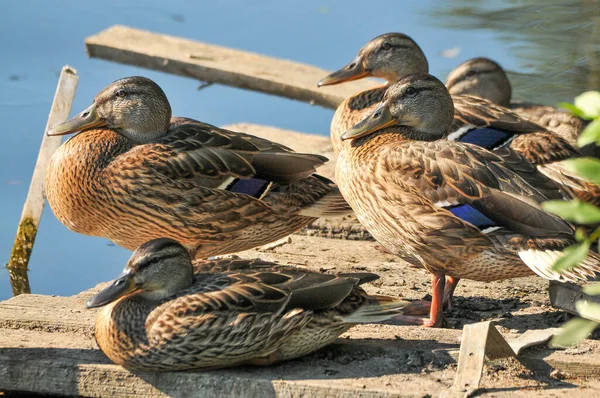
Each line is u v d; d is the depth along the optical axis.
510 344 9.23
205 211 11.26
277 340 8.94
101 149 11.30
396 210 10.34
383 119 11.39
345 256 12.44
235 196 11.30
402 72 14.72
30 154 15.62
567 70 19.25
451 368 9.10
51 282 12.75
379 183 10.45
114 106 11.55
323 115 18.91
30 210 13.19
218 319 8.73
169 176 11.14
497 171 10.16
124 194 11.16
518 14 21.09
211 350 8.80
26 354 9.24
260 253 12.45
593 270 9.34
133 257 9.09
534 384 8.77
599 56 19.47
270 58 20.44
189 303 8.80
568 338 5.89
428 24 21.11
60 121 13.41
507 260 10.02
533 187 10.60
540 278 11.72
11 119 16.61
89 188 11.22
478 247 10.02
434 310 10.27
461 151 10.33
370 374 8.96
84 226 11.59
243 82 19.67
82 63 19.75
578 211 5.89
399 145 10.59
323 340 9.23
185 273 9.19
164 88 19.44
